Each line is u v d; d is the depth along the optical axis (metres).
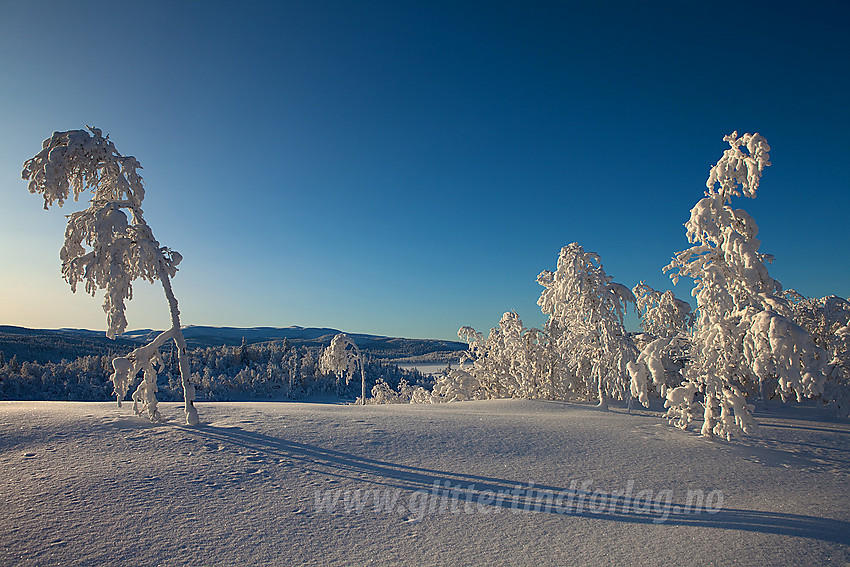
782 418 17.86
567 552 6.01
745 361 13.03
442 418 15.45
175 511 6.80
